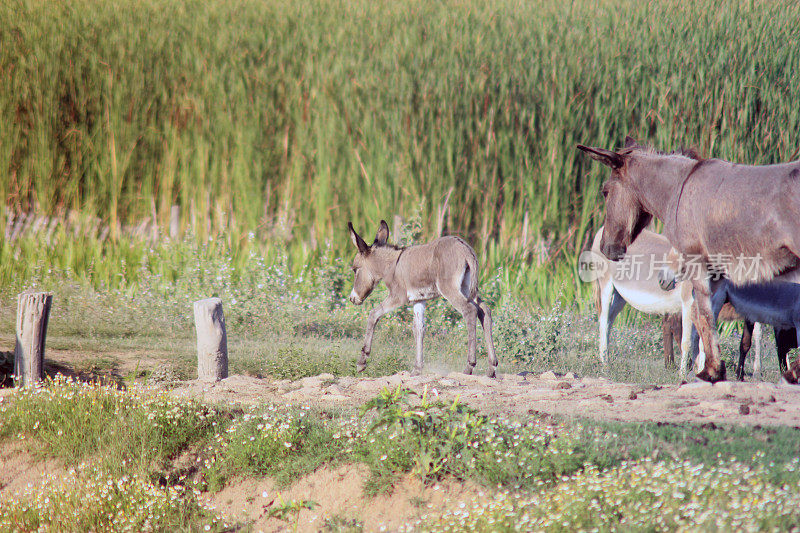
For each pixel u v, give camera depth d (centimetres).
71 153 6969
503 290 5669
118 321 4862
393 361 3722
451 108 6775
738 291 3641
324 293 5422
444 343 4650
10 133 6900
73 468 2386
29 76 7081
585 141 6756
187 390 3047
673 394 2605
